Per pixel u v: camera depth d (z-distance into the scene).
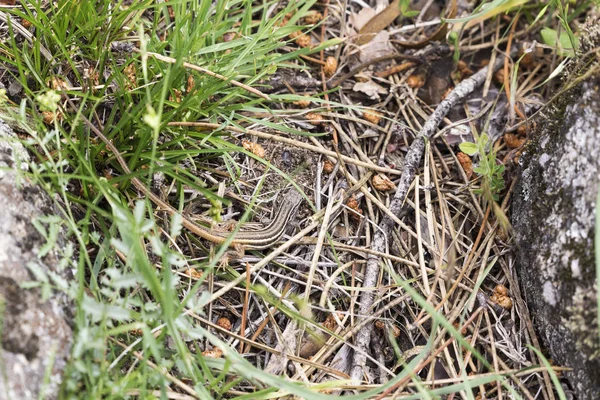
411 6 4.53
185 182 3.20
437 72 4.31
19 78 3.45
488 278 3.55
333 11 4.41
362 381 3.16
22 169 2.91
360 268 3.57
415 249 3.66
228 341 3.23
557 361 3.15
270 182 3.77
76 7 3.37
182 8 3.51
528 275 3.32
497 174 3.60
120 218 2.66
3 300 2.44
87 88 3.46
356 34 4.34
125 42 3.71
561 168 3.13
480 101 4.21
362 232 3.70
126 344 2.94
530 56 4.33
